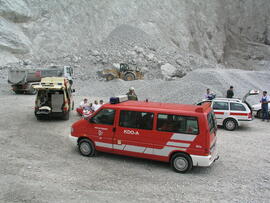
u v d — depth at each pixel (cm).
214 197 609
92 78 2969
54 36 3988
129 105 822
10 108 1636
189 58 4022
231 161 848
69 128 1204
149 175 721
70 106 1472
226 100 1309
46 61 3475
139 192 619
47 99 1424
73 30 4194
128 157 859
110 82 2572
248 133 1220
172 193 621
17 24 3838
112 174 717
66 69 2605
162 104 846
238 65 4925
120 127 802
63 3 4294
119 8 4759
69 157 838
